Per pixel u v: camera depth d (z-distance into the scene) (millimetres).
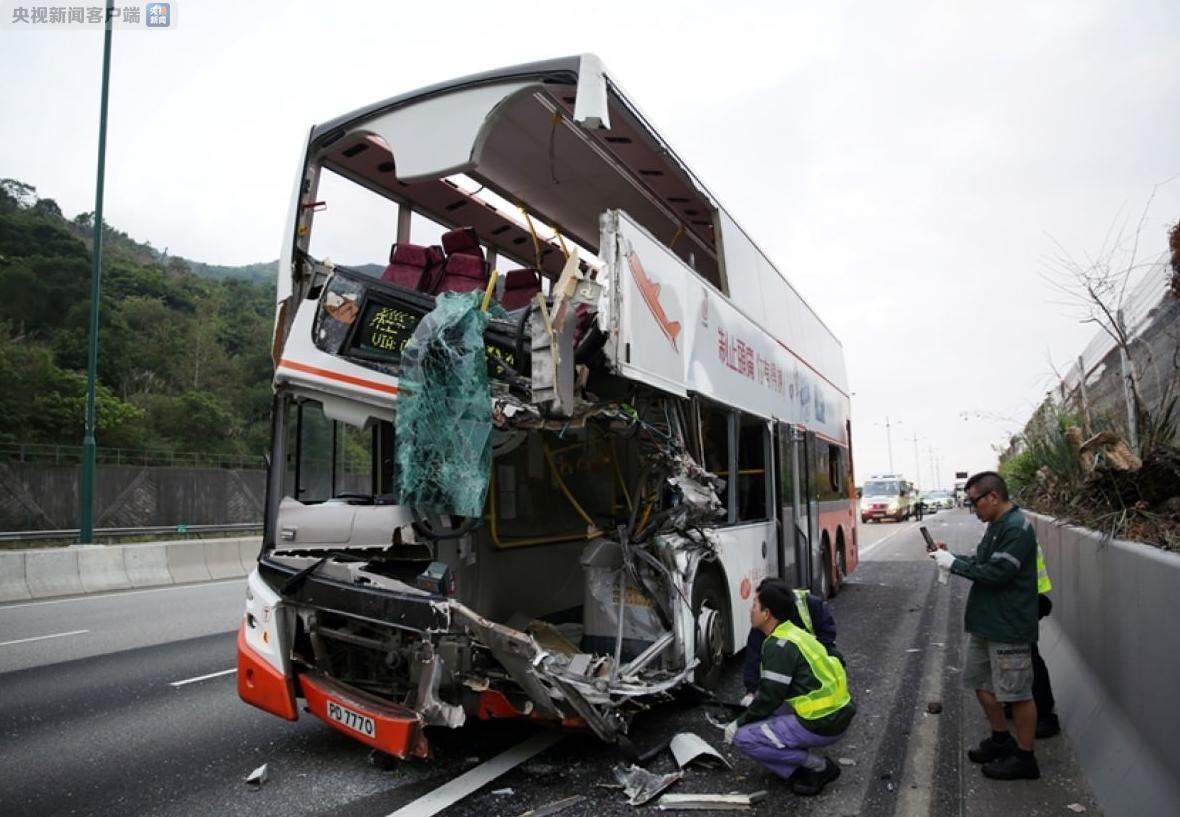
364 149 5945
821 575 11055
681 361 6156
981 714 5961
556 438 7129
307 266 5680
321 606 4855
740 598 7180
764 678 4566
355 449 6020
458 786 4688
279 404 5508
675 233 8727
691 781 4734
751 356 8305
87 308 41562
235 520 31750
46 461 28000
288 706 4977
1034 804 4230
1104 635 4902
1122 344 6773
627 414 5379
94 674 7734
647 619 5773
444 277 5918
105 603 12539
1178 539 4539
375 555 5367
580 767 4996
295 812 4352
